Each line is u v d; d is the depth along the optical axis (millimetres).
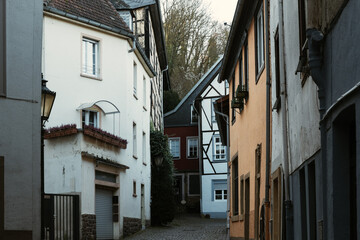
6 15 11250
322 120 6422
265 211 11852
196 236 22109
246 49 15898
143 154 27438
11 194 10953
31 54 11500
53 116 21047
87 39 22469
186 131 42281
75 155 18344
